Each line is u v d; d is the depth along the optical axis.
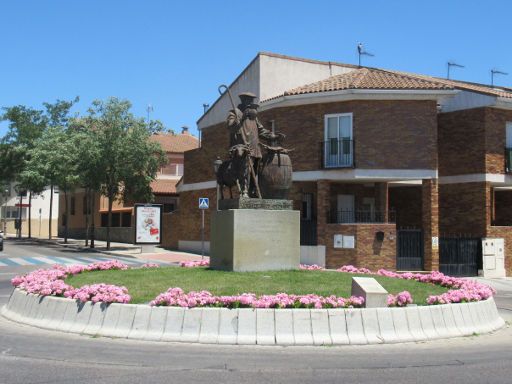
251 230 12.68
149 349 8.38
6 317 11.18
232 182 13.39
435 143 26.47
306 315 9.02
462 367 7.63
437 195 26.44
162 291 10.52
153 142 37.81
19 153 56.69
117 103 36.47
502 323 11.30
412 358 8.12
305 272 12.77
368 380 6.87
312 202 28.70
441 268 26.33
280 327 8.92
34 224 72.69
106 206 52.69
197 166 35.84
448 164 28.47
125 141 35.97
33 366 7.36
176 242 38.16
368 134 26.48
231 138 13.41
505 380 6.97
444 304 10.16
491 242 26.80
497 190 30.94
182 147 52.41
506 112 28.02
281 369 7.35
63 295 10.48
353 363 7.75
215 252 13.27
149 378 6.81
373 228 25.89
